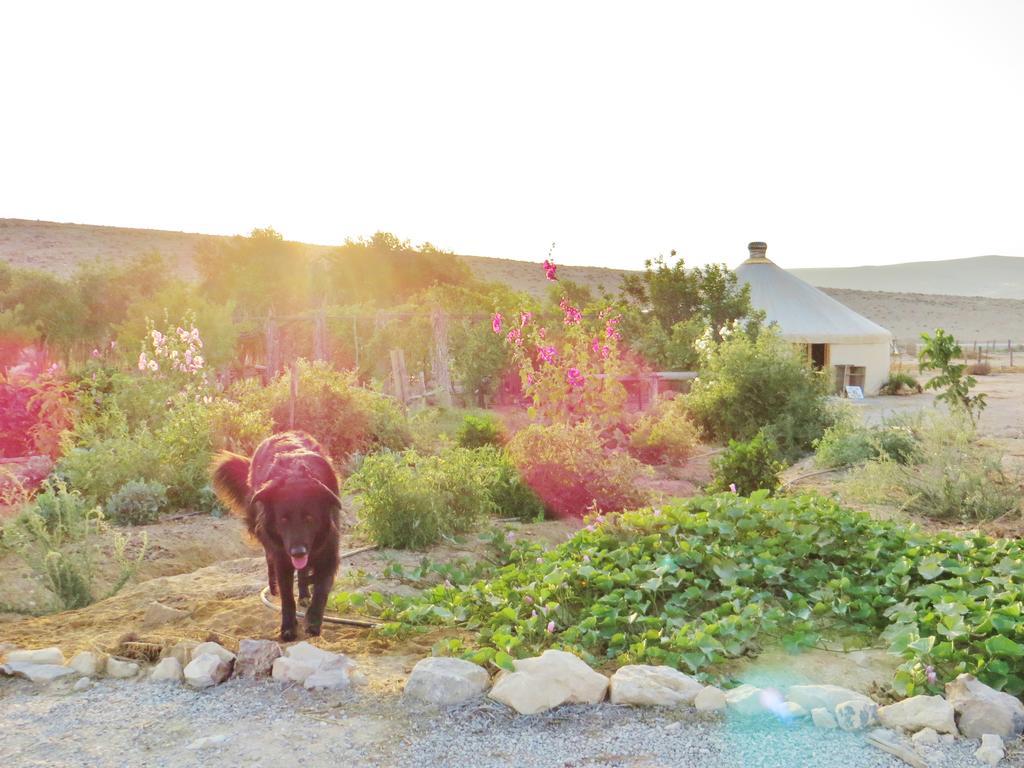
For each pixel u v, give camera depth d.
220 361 23.28
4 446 11.73
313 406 12.66
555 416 11.83
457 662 4.62
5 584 7.05
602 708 4.30
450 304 26.44
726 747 3.86
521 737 3.98
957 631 4.72
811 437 15.66
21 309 32.00
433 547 8.29
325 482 5.65
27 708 4.37
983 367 42.31
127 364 15.50
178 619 5.88
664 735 3.97
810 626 5.29
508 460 10.52
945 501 9.94
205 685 4.62
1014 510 9.67
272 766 3.71
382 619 5.79
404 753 3.83
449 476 8.92
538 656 4.88
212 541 8.59
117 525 8.93
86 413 12.12
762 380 16.30
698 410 16.78
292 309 40.94
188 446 10.42
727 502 7.17
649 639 5.09
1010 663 4.55
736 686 4.57
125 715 4.27
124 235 93.81
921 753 3.79
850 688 4.57
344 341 24.02
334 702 4.39
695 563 6.14
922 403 25.69
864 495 10.49
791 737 3.95
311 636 5.48
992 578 5.65
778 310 30.48
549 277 12.19
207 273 44.16
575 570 5.98
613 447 14.00
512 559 7.78
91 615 6.08
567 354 12.36
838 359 29.80
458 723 4.13
